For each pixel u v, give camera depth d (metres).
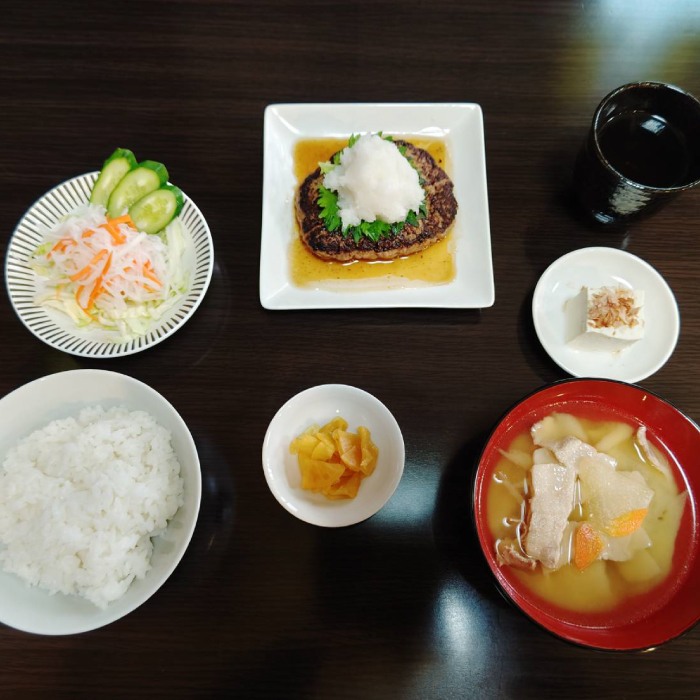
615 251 0.49
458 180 0.53
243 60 0.55
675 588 0.40
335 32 0.56
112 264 0.47
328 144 0.54
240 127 0.54
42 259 0.49
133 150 0.53
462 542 0.44
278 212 0.52
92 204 0.49
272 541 0.44
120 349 0.46
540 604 0.40
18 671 0.42
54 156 0.53
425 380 0.48
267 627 0.43
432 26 0.56
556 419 0.44
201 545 0.44
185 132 0.53
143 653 0.42
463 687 0.42
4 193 0.52
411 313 0.49
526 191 0.52
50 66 0.55
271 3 0.56
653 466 0.43
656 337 0.48
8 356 0.48
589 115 0.54
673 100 0.48
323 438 0.44
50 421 0.45
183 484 0.44
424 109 0.53
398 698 0.42
